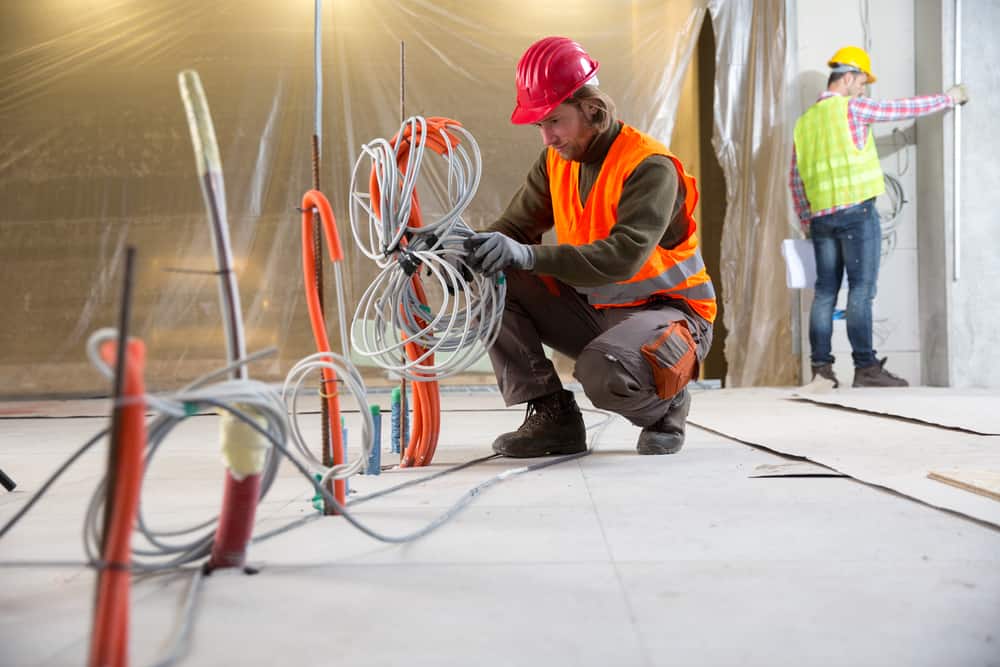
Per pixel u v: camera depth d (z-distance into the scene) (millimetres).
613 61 5090
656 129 5082
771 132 5250
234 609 978
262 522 1473
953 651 837
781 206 5258
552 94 2045
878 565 1153
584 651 842
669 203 2053
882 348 5504
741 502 1606
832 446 2389
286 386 1346
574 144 2129
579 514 1510
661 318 2199
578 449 2316
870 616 942
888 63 5504
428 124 1940
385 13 5086
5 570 1183
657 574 1117
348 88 5078
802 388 4797
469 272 2092
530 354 2283
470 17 5109
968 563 1159
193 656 830
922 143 5449
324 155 5070
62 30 5008
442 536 1347
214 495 1760
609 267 1943
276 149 5074
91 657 726
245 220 5066
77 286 5035
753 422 3135
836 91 5000
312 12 5078
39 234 5043
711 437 2717
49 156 5027
